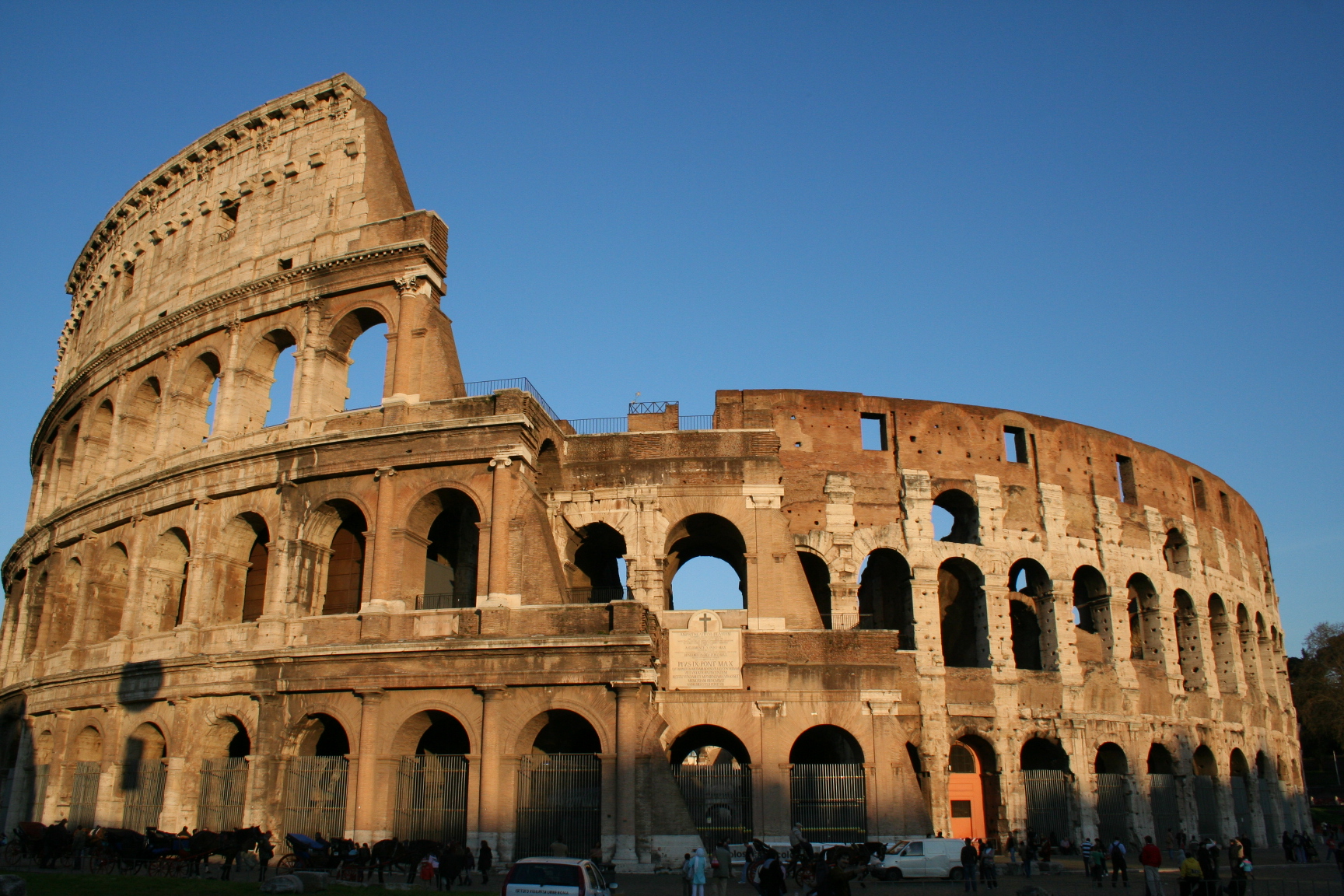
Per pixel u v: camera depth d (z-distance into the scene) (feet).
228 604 194.80
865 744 187.52
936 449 224.12
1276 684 289.94
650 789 160.35
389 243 199.21
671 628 193.06
